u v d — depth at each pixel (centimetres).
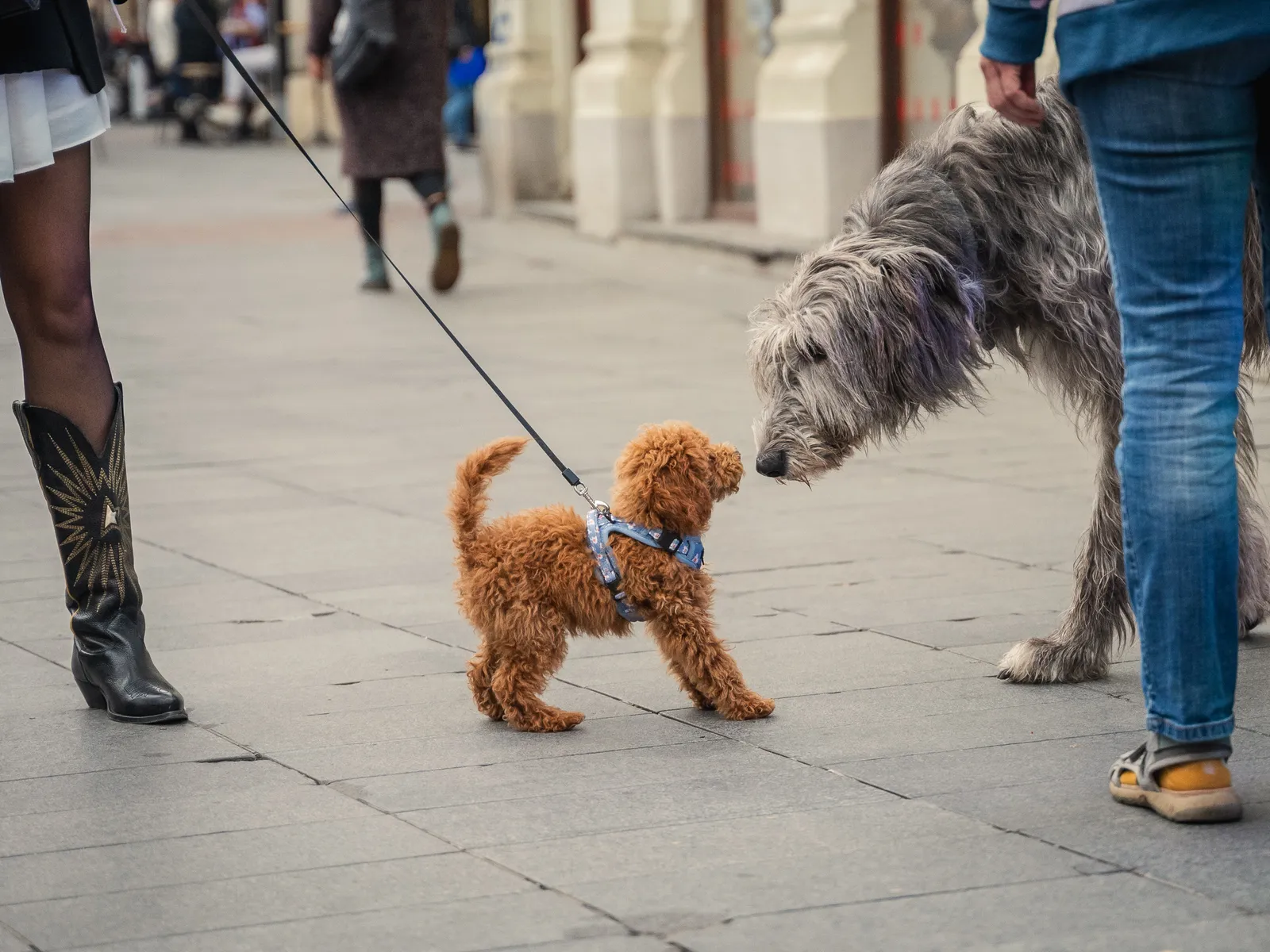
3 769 454
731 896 354
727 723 479
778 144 1605
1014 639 557
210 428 994
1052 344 519
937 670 525
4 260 492
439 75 1472
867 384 487
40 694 525
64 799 429
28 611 625
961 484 812
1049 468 841
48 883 374
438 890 362
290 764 452
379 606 623
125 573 504
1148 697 392
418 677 535
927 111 1505
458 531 479
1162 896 347
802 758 445
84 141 486
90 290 503
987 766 433
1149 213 382
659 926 340
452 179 2714
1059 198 497
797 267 510
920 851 376
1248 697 489
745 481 838
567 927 341
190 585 659
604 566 468
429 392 1091
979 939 329
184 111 3631
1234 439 386
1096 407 509
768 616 596
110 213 2214
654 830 395
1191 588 380
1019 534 707
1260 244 510
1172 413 382
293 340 1301
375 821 406
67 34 469
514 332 1321
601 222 1878
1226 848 371
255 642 579
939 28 1472
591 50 1919
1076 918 337
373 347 1265
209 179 2708
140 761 458
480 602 473
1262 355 537
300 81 3734
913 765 437
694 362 1178
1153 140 378
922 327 487
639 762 446
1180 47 368
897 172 509
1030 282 501
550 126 2095
